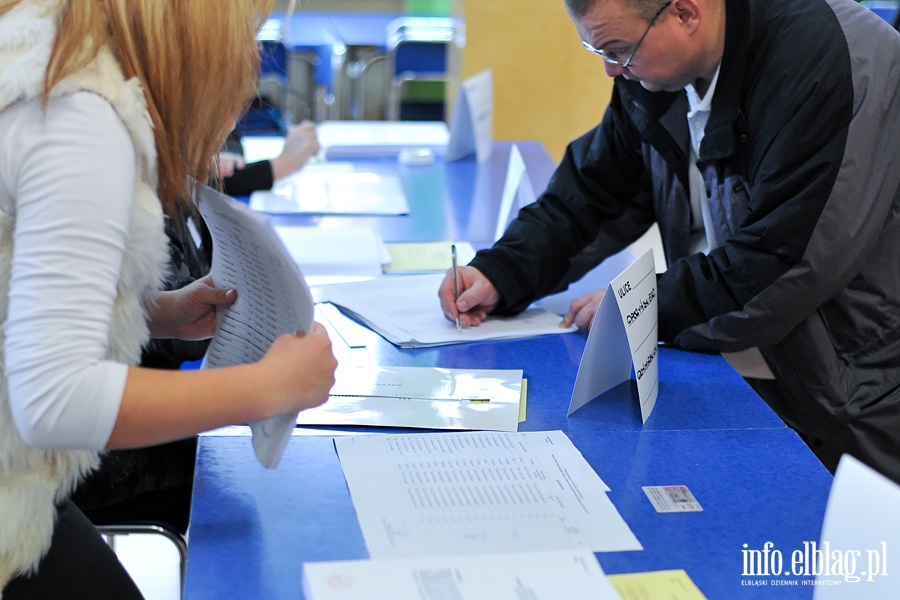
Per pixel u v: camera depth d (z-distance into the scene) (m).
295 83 5.32
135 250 0.93
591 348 1.31
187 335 1.28
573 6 1.53
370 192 2.59
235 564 0.96
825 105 1.46
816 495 1.12
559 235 1.82
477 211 2.47
